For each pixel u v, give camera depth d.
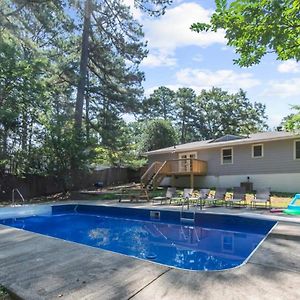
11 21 17.53
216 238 7.90
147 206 12.14
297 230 6.32
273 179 17.05
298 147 16.23
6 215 11.77
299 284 3.30
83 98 20.45
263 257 4.39
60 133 16.78
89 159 18.08
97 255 4.50
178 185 21.31
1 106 15.28
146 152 24.64
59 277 3.53
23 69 15.45
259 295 3.00
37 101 15.93
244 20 3.41
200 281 3.38
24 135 16.81
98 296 2.97
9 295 3.09
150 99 23.16
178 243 7.36
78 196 16.80
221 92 44.25
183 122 45.44
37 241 5.54
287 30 3.29
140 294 3.02
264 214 9.20
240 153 18.61
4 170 16.03
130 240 7.80
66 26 20.30
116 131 22.59
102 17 20.38
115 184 24.69
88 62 21.69
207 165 20.16
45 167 17.08
